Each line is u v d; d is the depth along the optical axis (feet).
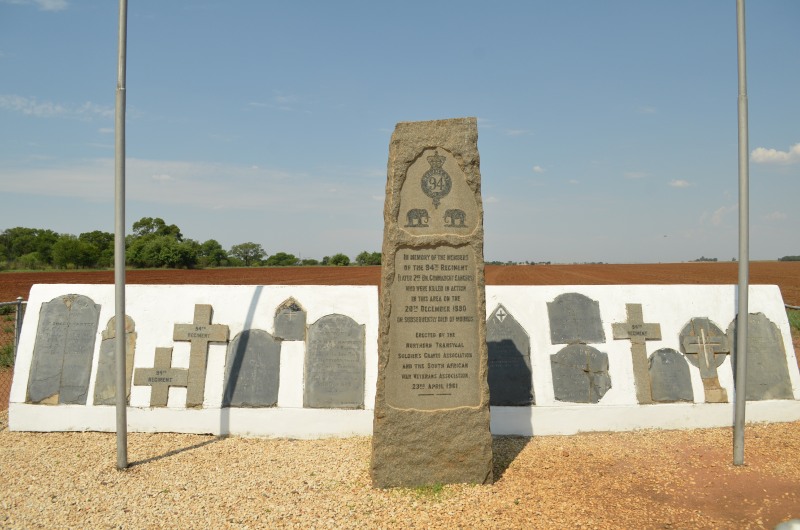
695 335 27.58
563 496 18.70
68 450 22.88
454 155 20.65
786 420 27.14
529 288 27.76
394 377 19.77
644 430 26.12
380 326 19.83
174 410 25.34
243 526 16.49
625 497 18.65
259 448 23.50
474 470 19.71
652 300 27.96
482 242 20.47
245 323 26.40
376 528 16.42
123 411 20.71
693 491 19.10
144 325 26.40
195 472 20.59
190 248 231.09
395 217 20.21
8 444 23.67
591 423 26.04
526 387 26.12
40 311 26.61
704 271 209.56
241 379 25.70
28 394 25.54
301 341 26.23
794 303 87.04
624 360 26.86
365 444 23.91
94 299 26.78
